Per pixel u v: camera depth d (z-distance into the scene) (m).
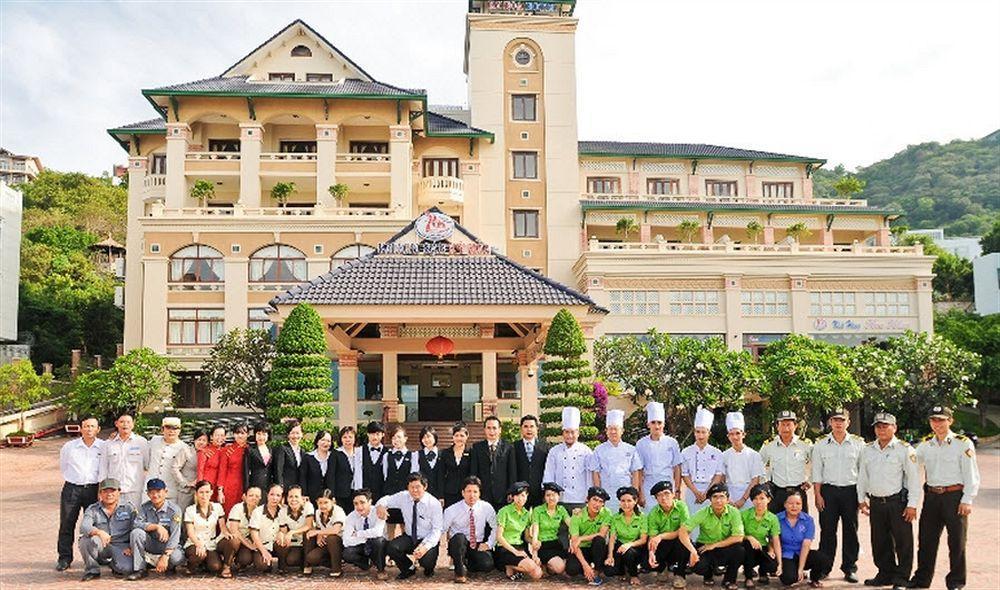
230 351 32.62
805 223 47.72
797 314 42.34
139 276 42.41
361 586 11.34
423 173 46.03
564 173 46.44
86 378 34.22
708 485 12.44
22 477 26.22
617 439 12.54
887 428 11.48
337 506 12.12
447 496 12.72
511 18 46.91
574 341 19.75
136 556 11.66
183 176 41.38
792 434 12.21
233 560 11.95
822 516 11.81
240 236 39.00
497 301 19.34
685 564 11.45
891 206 110.06
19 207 48.22
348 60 44.62
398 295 19.39
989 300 58.78
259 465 12.58
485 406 33.69
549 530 11.84
